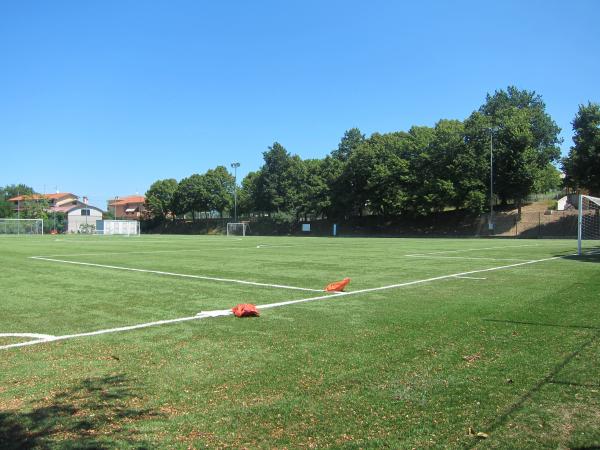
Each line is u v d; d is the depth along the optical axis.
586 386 5.27
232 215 114.62
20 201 138.00
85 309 10.47
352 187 83.19
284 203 96.50
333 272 17.94
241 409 4.83
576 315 9.10
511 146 65.25
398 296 11.95
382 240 54.31
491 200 65.50
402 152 77.88
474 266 19.83
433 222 77.75
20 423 4.54
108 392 5.34
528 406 4.77
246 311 9.48
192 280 15.66
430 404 4.88
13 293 12.88
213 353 6.87
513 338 7.41
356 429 4.35
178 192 114.06
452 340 7.38
